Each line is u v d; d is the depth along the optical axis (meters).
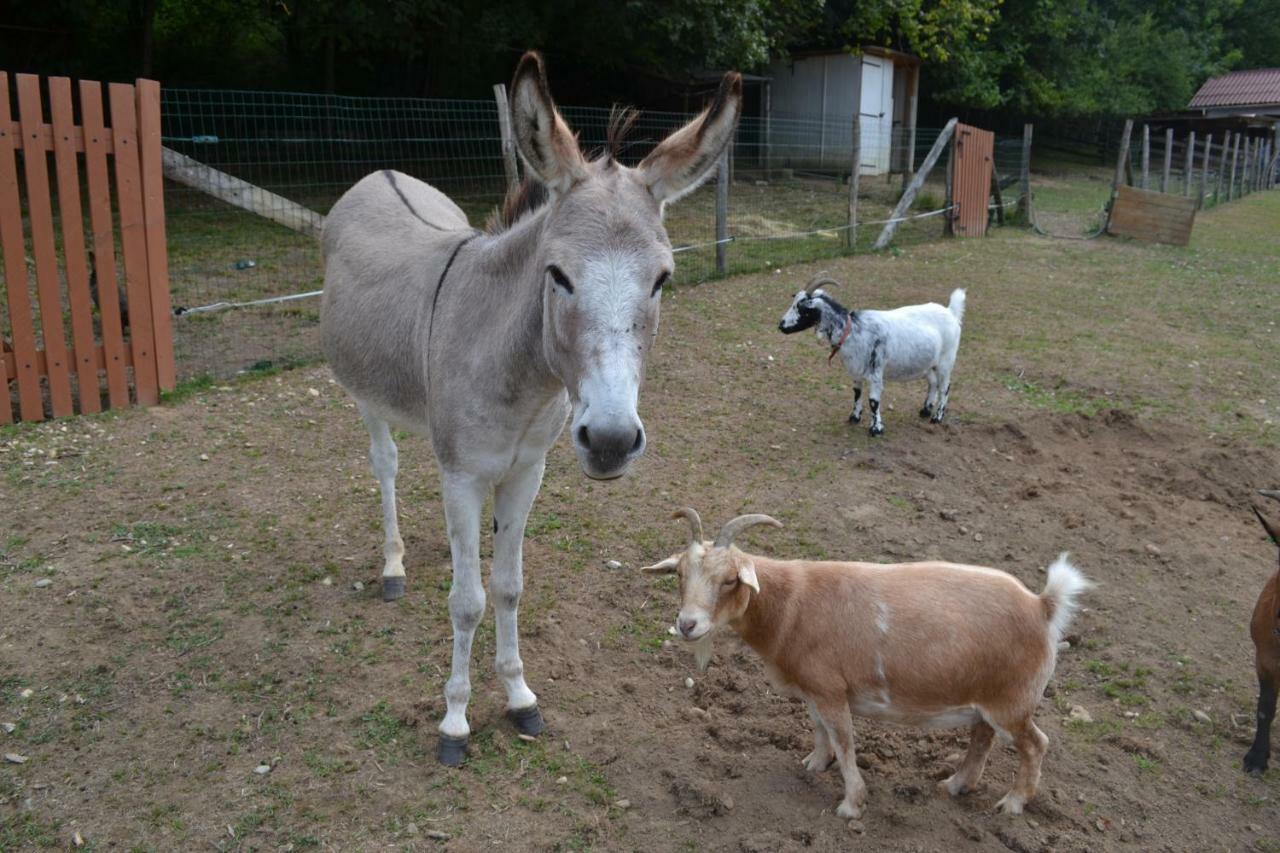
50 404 6.89
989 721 3.28
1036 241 16.50
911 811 3.41
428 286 3.78
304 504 5.64
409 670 4.17
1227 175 30.38
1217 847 3.34
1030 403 7.80
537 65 2.67
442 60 19.02
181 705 3.88
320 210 14.28
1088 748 3.81
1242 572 5.21
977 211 17.05
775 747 3.77
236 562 4.94
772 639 3.35
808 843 3.25
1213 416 7.58
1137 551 5.39
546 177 2.82
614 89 23.38
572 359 2.68
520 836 3.27
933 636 3.19
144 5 17.16
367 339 4.04
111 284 6.69
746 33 17.92
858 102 25.23
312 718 3.84
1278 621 3.52
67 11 16.17
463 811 3.38
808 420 7.34
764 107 25.14
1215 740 3.89
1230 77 47.22
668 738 3.79
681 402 7.61
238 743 3.68
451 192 16.06
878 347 6.82
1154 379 8.50
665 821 3.36
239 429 6.66
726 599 3.21
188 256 11.51
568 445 6.71
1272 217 22.92
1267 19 51.59
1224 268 14.33
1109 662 4.40
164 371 7.08
